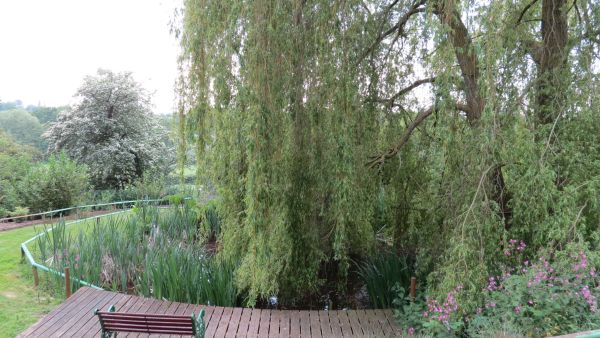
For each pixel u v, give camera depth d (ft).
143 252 20.98
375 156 18.12
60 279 18.57
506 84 13.62
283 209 15.48
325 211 16.83
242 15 14.57
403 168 19.33
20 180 38.14
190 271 17.94
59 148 49.98
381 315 15.93
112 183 49.88
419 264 16.85
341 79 15.10
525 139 12.67
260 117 14.35
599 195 11.70
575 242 11.43
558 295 10.61
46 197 36.78
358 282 20.67
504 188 13.82
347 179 15.01
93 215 37.04
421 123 17.75
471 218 12.73
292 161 15.96
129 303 16.43
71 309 15.75
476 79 13.67
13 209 35.32
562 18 13.99
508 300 11.54
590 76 12.80
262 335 14.35
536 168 12.24
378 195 19.34
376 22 17.31
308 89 15.55
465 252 12.19
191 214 28.32
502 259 13.00
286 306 18.75
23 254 22.74
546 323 10.53
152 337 13.74
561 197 11.70
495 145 12.32
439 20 13.47
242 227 16.83
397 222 20.26
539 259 11.75
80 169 41.27
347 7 15.25
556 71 13.42
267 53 14.43
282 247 15.96
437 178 15.79
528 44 14.42
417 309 14.65
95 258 19.75
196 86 16.17
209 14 15.47
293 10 15.14
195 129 16.25
